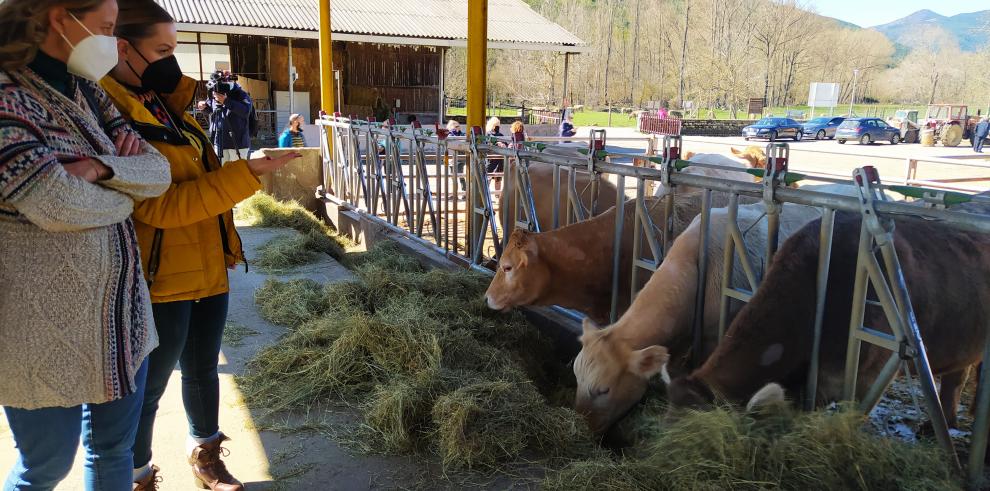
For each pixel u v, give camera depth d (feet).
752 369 8.79
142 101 6.89
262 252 21.29
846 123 103.55
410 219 22.53
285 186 31.48
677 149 11.68
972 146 93.61
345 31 63.10
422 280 16.11
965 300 10.21
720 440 7.93
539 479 8.81
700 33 216.95
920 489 7.44
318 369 11.71
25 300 4.99
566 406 11.94
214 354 7.97
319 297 15.55
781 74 230.68
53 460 5.55
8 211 4.92
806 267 9.02
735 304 11.13
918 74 255.09
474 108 20.18
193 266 7.04
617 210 13.17
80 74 5.28
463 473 8.98
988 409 7.79
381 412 9.93
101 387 5.36
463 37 68.23
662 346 9.94
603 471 8.23
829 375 9.29
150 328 5.90
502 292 14.08
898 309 8.21
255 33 59.67
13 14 4.84
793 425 8.21
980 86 209.26
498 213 25.90
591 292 14.11
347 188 28.45
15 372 5.05
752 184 9.84
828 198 8.62
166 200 6.46
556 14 234.58
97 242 5.28
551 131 67.51
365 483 8.80
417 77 76.84
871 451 7.66
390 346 11.92
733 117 194.18
